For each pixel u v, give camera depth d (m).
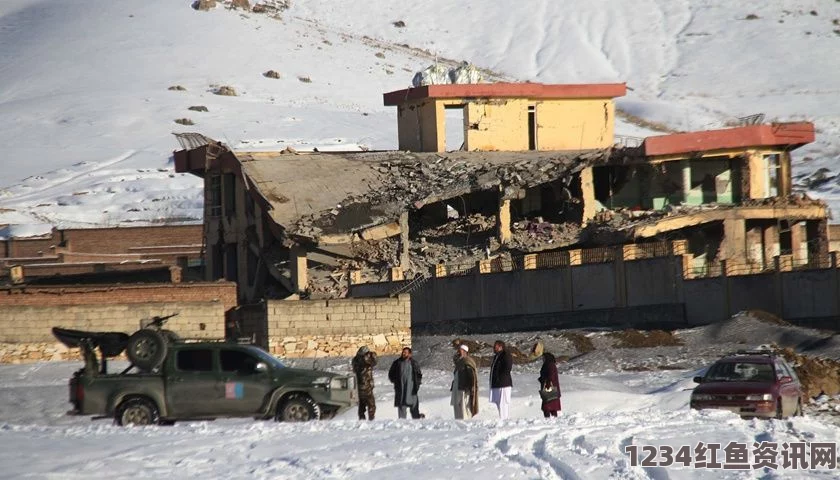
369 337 123.12
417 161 194.25
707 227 169.88
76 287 116.38
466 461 49.38
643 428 60.97
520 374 102.00
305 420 68.50
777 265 132.00
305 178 185.00
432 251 171.62
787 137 181.50
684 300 137.50
